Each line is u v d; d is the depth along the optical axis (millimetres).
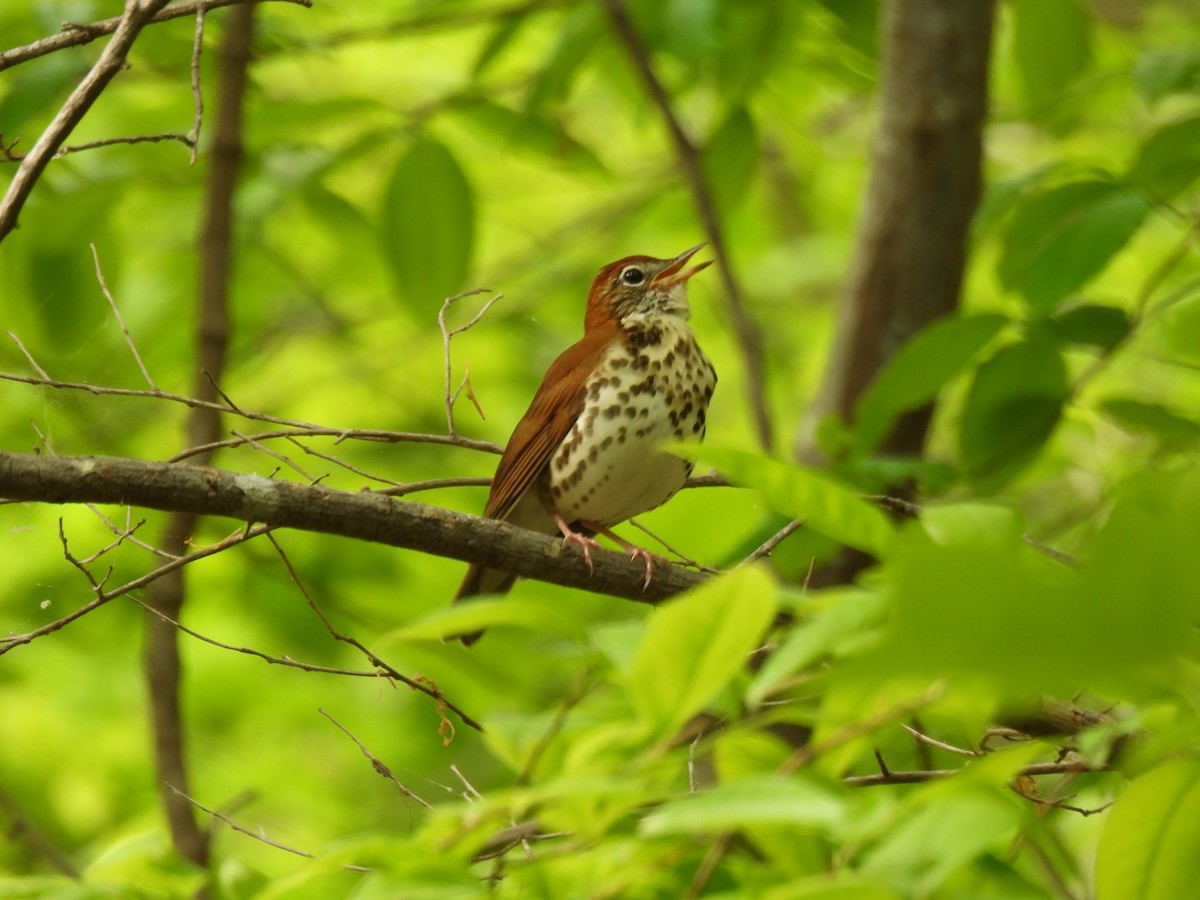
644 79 12547
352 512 7082
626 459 9703
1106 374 13828
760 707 6219
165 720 10289
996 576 1778
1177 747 3828
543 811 4270
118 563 13906
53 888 4824
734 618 3814
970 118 11164
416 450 15242
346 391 16766
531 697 12102
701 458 3852
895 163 11172
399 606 14234
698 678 3902
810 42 13508
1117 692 3586
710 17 10719
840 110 17734
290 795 14961
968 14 11133
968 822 3850
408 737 15055
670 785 4863
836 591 4238
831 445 8656
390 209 11648
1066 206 8273
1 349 13250
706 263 10828
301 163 12188
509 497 9945
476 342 17203
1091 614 1759
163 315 13664
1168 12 15703
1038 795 5879
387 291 15102
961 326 8242
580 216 19062
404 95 15406
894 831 4016
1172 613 1759
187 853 9930
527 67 15664
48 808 14805
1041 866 6078
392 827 14539
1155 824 4188
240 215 11938
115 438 13656
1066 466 11094
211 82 12242
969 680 1819
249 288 14977
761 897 3656
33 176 6133
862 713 4191
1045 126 11383
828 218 19922
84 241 11617
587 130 18625
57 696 15086
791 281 18516
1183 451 8594
